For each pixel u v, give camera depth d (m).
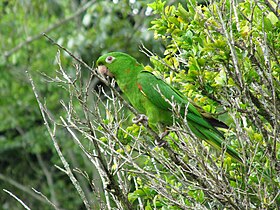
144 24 23.64
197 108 10.96
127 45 24.17
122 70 11.56
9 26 26.80
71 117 9.92
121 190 10.11
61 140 25.72
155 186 9.55
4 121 27.30
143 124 9.98
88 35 24.12
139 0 24.06
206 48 10.14
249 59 10.31
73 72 23.92
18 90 27.17
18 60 26.73
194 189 9.80
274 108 9.48
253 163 10.10
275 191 9.72
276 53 10.54
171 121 11.34
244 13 11.29
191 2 10.91
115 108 10.00
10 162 27.89
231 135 11.20
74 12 26.00
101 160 9.60
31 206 26.95
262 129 9.98
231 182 10.09
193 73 10.33
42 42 25.97
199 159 9.36
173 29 11.02
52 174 27.02
